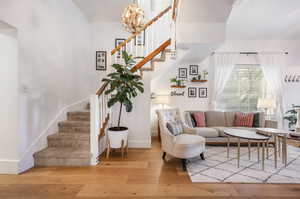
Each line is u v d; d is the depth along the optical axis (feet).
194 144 8.57
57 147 9.59
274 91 15.70
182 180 7.25
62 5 10.93
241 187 6.72
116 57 12.10
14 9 7.25
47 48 9.52
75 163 8.68
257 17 11.82
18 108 7.55
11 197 5.97
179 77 16.15
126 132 10.02
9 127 7.60
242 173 7.91
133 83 9.69
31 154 8.39
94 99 8.85
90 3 12.29
